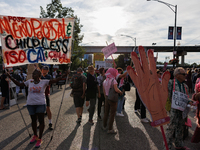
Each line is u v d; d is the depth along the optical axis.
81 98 4.77
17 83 3.57
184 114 3.01
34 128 3.59
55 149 3.29
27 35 3.78
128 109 6.47
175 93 3.00
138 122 4.90
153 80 2.51
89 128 4.42
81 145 3.46
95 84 4.78
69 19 3.93
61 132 4.14
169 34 20.72
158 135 3.95
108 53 6.25
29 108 3.45
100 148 3.33
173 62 19.02
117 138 3.80
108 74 4.19
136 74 2.36
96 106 7.15
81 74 4.84
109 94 4.01
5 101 7.43
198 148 3.28
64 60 3.98
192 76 11.19
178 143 3.13
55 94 10.95
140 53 2.46
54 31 3.93
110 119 4.02
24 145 3.49
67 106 7.02
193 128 4.39
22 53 3.74
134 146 3.40
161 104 2.50
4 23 3.56
